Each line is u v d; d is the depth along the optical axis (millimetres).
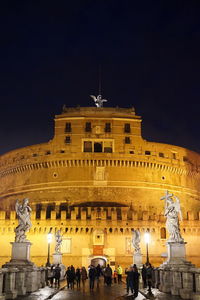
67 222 66062
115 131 83938
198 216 70062
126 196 79125
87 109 91625
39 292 25406
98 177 80062
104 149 83438
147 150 83750
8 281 20594
